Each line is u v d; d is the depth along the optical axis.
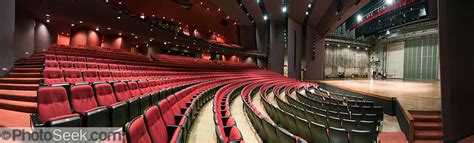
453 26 3.24
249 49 14.81
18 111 2.35
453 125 3.20
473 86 3.29
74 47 7.18
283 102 4.25
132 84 3.37
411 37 15.48
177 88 4.30
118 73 4.67
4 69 3.72
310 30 13.83
